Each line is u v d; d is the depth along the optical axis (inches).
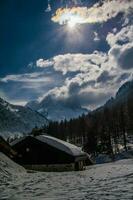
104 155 4256.9
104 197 548.4
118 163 2669.8
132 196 537.3
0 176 1037.8
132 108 5698.8
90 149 4436.5
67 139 7027.6
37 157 2363.4
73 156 2247.8
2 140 1855.3
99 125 5590.6
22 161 2390.5
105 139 4411.9
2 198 608.1
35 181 978.1
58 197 585.6
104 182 847.1
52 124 7337.6
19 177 1120.2
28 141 2410.2
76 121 6963.6
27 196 624.1
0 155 1443.2
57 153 2309.3
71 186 792.9
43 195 629.3
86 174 1366.9
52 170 2288.4
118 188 669.9
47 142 2363.4
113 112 5728.3
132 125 5595.5
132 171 1327.5
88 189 695.1
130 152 4325.8
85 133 5728.3
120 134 5634.8
